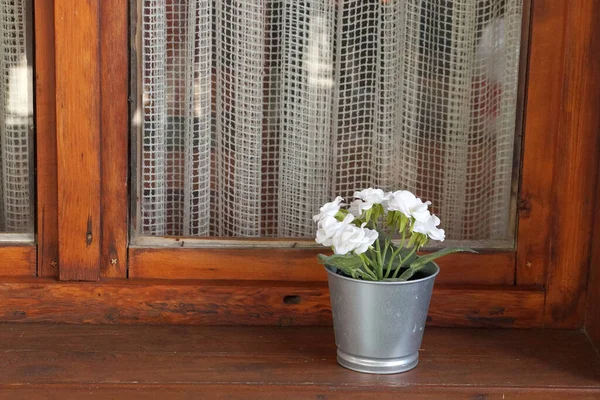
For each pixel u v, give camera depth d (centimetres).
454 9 163
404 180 169
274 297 163
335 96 165
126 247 163
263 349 152
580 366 148
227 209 169
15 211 169
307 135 167
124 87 158
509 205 166
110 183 161
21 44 163
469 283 166
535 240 164
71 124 157
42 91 157
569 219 162
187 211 168
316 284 164
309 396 139
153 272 164
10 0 161
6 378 137
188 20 161
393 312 139
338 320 143
